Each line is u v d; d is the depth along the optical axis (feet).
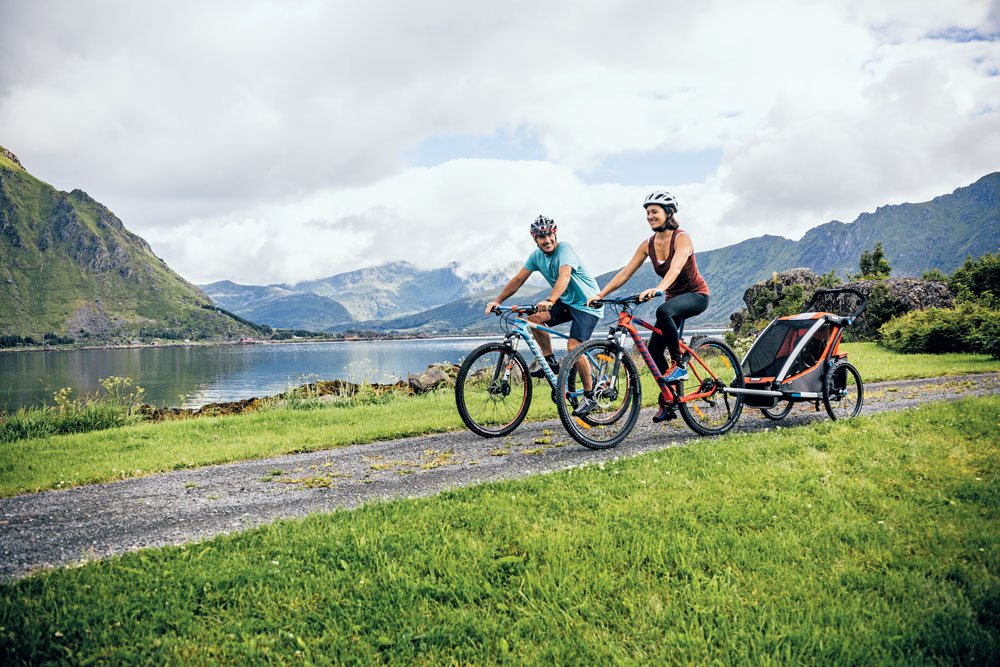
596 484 16.15
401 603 10.30
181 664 8.77
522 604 10.40
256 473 20.29
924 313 71.72
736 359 24.57
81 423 36.09
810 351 25.14
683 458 18.60
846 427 21.89
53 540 13.92
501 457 21.04
